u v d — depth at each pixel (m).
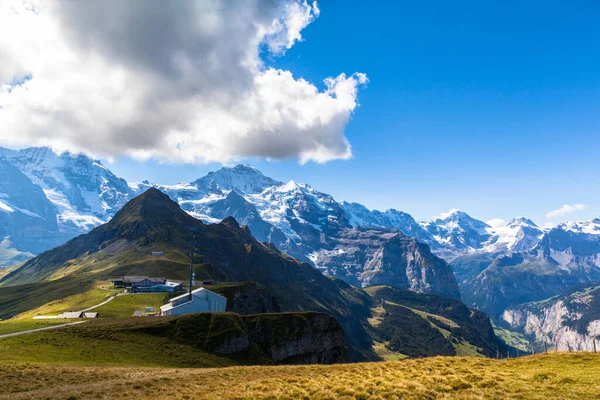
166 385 49.72
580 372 45.09
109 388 48.41
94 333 96.38
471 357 58.81
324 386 43.06
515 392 39.16
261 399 39.16
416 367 53.00
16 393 47.38
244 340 113.44
